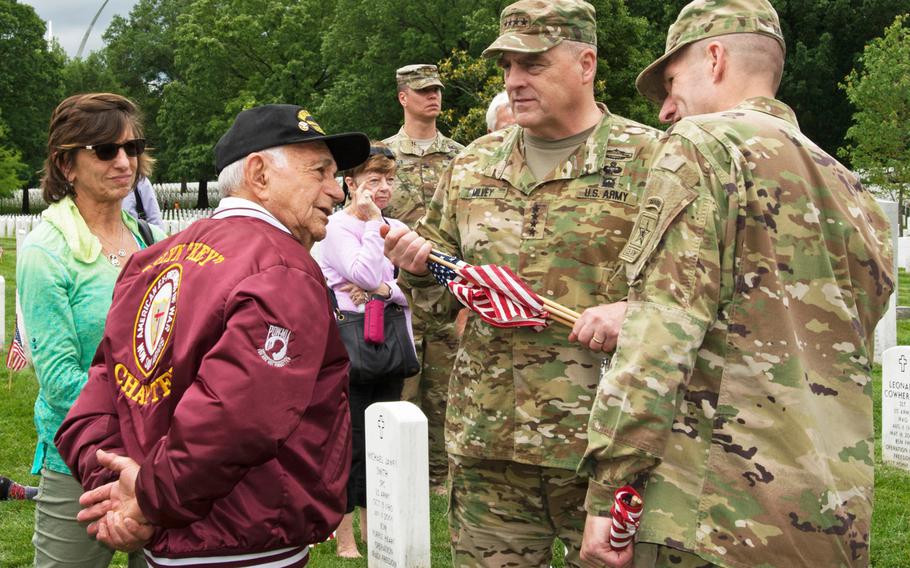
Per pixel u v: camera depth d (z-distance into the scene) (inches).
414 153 263.9
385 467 179.2
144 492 80.4
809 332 88.9
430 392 239.5
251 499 85.0
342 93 1477.6
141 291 93.7
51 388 119.6
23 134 2081.7
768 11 100.0
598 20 1353.3
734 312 87.7
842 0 1620.3
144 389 88.4
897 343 402.6
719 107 99.3
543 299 112.8
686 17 102.0
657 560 89.7
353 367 194.5
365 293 198.4
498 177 122.0
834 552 85.7
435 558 198.8
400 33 1409.9
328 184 95.8
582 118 118.3
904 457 251.4
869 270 93.9
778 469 85.3
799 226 88.9
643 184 115.0
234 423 78.5
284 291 84.0
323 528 89.0
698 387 88.1
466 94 1204.5
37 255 122.3
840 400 89.3
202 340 83.2
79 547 122.3
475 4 1355.8
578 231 115.3
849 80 1136.2
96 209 130.3
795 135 93.6
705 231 86.4
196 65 1914.4
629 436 84.9
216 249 87.7
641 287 88.1
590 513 89.5
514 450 116.3
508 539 120.7
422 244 122.6
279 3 1865.2
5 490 236.4
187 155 2084.2
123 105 129.5
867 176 1146.7
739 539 84.8
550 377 115.5
